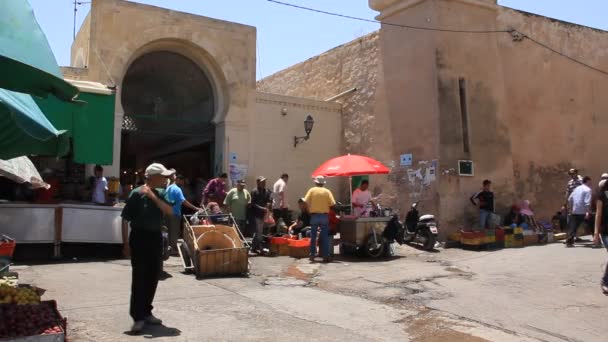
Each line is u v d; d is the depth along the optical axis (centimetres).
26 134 686
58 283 768
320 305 689
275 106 1558
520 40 1611
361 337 554
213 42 1425
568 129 1706
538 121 1630
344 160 1189
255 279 858
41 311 466
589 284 812
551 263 1004
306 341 531
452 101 1351
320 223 1070
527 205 1436
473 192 1352
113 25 1285
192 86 1527
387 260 1105
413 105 1405
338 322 611
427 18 1377
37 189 1073
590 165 1748
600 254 1091
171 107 1648
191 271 894
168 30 1360
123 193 1294
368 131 1573
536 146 1614
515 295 754
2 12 445
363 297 752
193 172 1630
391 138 1475
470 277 895
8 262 686
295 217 1552
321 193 1073
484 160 1387
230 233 937
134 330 536
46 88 505
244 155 1447
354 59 1673
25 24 458
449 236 1288
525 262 1031
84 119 1087
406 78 1438
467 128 1370
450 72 1360
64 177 1203
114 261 989
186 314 618
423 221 1244
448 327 602
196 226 916
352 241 1131
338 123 1680
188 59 1447
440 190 1298
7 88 503
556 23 1727
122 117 1282
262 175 1514
